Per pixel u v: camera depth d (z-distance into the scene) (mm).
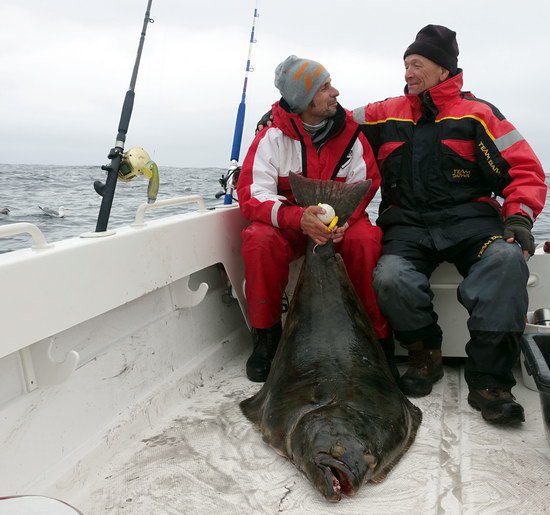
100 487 2234
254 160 3410
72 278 2217
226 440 2559
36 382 2178
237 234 3645
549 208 13156
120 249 2510
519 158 3033
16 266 1955
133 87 3070
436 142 3221
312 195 3078
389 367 3090
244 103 4145
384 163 3393
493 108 3174
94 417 2451
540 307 3359
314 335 2729
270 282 3205
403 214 3316
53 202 16297
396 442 2330
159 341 2959
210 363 3326
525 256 2914
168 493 2182
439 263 3350
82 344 2459
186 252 3047
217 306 3604
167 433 2631
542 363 2258
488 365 2760
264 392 2799
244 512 2062
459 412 2836
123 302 2529
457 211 3174
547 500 2094
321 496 2139
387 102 3449
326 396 2418
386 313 3027
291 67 3283
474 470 2291
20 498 1511
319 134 3420
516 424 2672
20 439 2082
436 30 3180
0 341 1883
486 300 2750
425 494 2141
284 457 2404
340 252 3279
